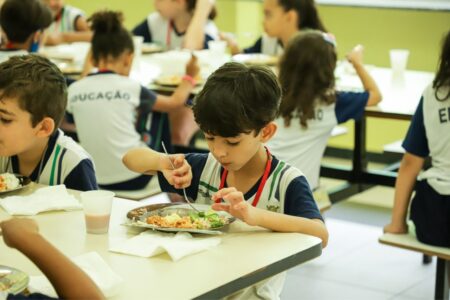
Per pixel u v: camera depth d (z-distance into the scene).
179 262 1.72
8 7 4.05
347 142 6.20
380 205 4.98
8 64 2.25
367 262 3.97
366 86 3.62
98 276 1.59
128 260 1.73
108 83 3.72
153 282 1.61
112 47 3.82
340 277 3.77
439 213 2.95
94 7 7.58
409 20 5.79
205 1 5.21
